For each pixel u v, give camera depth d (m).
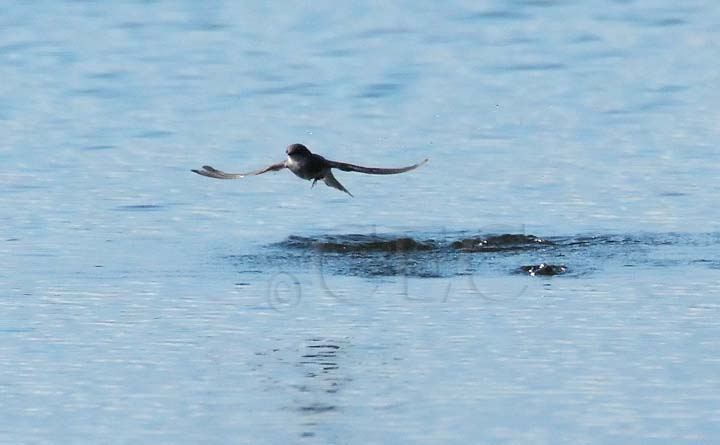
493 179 20.86
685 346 13.11
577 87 27.47
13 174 21.19
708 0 36.56
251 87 27.62
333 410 11.54
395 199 19.88
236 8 36.12
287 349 13.20
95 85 27.78
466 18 34.56
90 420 11.41
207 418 11.41
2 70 29.06
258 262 16.52
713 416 11.32
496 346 13.21
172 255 16.86
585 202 19.42
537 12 35.31
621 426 11.13
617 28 33.34
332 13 35.41
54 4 36.53
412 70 29.00
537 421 11.26
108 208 19.30
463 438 10.91
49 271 16.11
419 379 12.29
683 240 17.36
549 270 15.88
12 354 13.11
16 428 11.24
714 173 20.88
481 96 26.73
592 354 12.93
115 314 14.41
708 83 27.55
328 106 26.06
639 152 22.33
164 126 24.55
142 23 34.19
